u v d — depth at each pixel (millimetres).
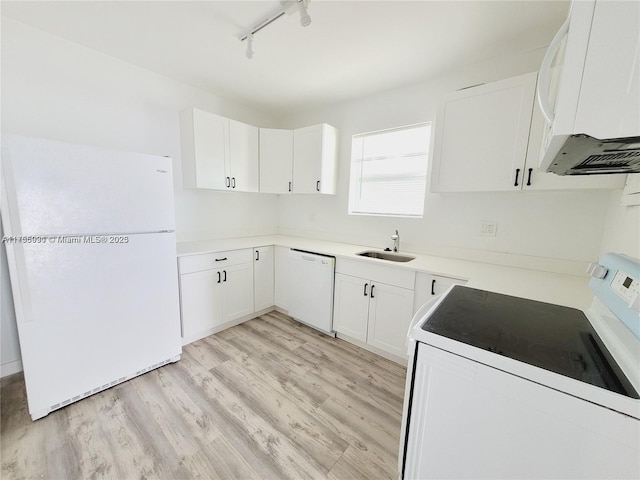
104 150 1525
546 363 689
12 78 1694
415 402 854
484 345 775
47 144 1337
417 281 1913
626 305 669
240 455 1282
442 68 2098
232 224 3109
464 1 1406
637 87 516
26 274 1333
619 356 711
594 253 1663
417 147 2461
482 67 2008
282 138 2922
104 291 1604
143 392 1677
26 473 1168
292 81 2391
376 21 1579
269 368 1972
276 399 1656
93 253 1539
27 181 1295
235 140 2680
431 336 827
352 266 2256
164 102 2389
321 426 1465
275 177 2953
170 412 1525
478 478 762
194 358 2070
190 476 1180
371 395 1719
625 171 983
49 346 1436
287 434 1407
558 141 646
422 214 2477
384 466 1253
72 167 1421
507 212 1963
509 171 1634
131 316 1734
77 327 1521
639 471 572
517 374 688
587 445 618
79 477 1158
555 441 652
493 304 1130
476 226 2109
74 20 1647
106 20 1644
